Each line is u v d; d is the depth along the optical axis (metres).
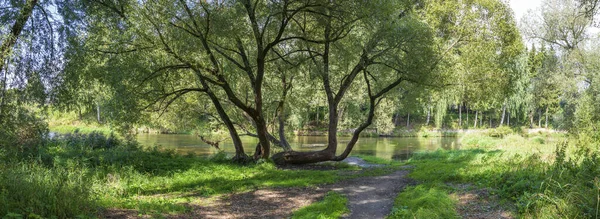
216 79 17.02
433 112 57.88
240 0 12.57
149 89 15.50
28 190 6.46
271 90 21.02
